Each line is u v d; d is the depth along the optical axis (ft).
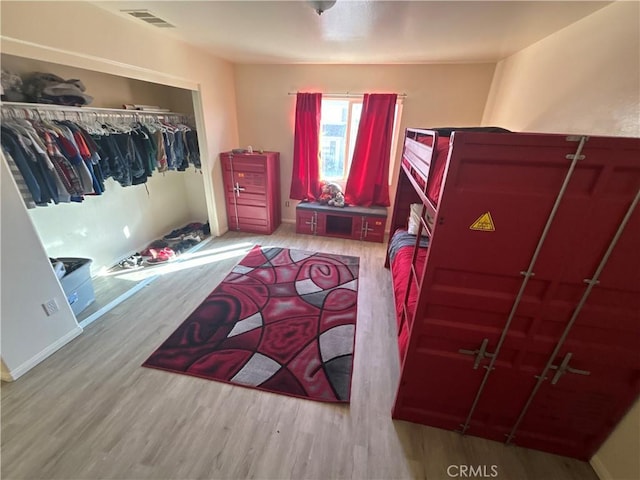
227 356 6.72
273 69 12.82
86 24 6.42
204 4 6.20
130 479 4.40
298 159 13.89
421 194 5.49
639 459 4.10
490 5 5.74
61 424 5.10
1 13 4.99
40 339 6.31
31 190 6.53
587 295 3.76
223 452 4.80
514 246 3.73
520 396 4.72
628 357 3.99
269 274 10.36
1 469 4.45
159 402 5.58
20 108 6.67
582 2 5.28
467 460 4.87
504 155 3.34
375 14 6.44
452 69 11.37
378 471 4.65
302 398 5.79
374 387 6.12
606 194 3.27
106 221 10.24
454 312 4.36
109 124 9.00
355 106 13.23
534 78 7.95
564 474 4.72
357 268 10.98
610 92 5.16
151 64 8.40
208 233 13.89
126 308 8.28
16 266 5.71
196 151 12.48
